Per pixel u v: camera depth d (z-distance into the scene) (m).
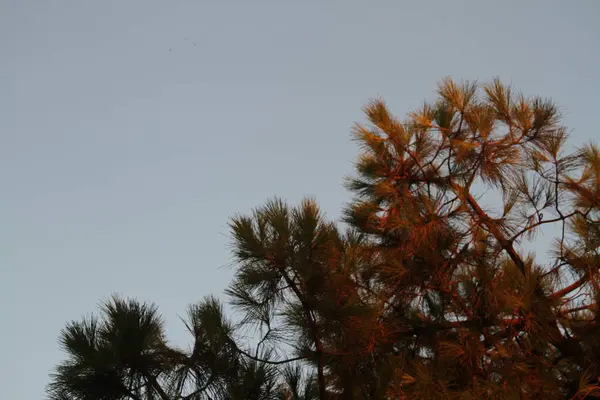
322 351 5.42
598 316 5.13
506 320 5.29
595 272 5.38
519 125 5.79
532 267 5.29
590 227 5.48
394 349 5.95
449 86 6.04
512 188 5.88
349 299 5.30
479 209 5.86
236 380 5.09
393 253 6.05
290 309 5.17
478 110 5.96
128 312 4.79
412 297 5.96
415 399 5.16
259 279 5.06
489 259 5.73
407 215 5.86
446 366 5.56
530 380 5.11
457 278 5.71
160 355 4.85
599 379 4.97
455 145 5.96
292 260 5.04
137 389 4.77
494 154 5.86
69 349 4.69
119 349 4.62
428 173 6.16
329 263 5.34
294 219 5.22
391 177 6.19
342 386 5.64
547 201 5.71
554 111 5.77
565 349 5.27
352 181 6.48
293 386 5.43
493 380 5.23
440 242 5.70
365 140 6.25
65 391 4.67
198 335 5.14
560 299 5.20
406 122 6.21
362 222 6.42
